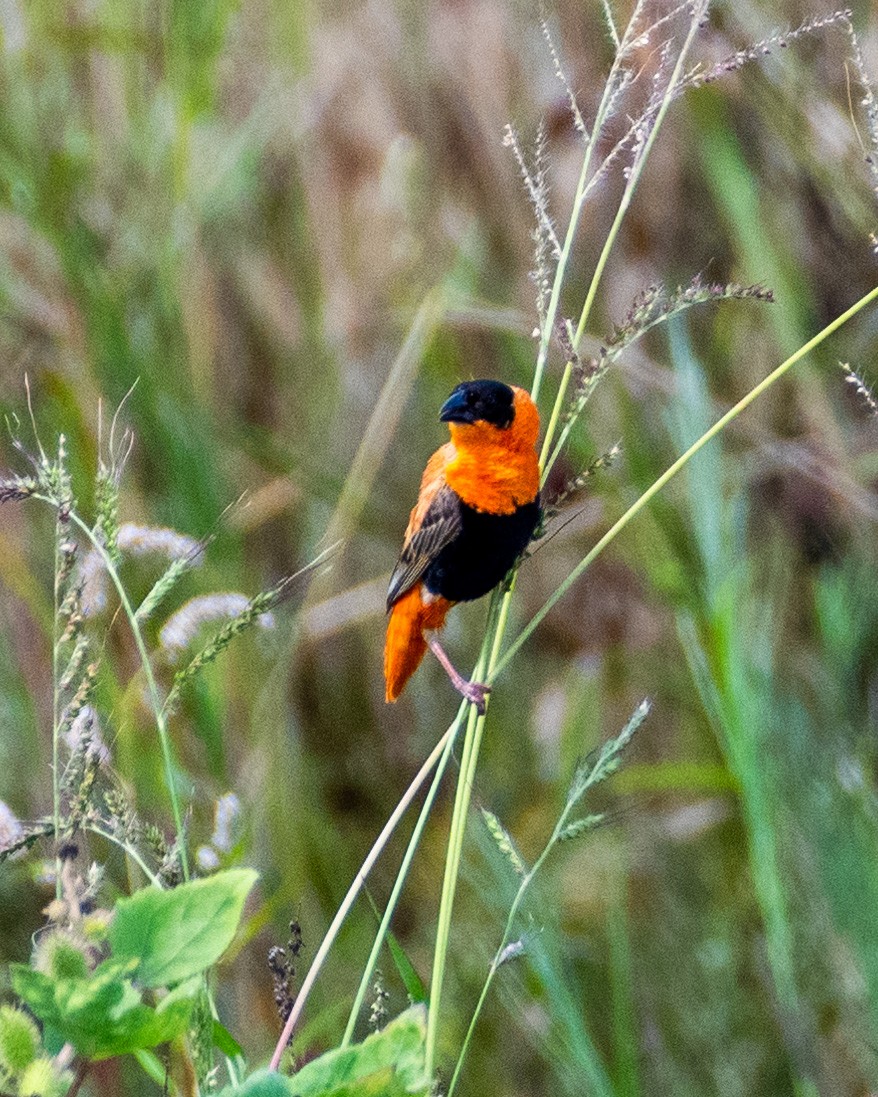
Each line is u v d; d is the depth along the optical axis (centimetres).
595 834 1068
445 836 1165
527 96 1216
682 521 963
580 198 608
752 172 1176
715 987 915
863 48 1027
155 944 324
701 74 595
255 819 903
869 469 1122
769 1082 877
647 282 1204
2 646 994
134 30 1030
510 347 1212
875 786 870
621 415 1052
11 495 478
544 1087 922
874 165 638
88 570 494
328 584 1165
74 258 966
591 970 948
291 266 1226
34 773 969
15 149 976
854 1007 817
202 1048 466
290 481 1170
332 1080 346
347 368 1259
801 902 835
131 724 716
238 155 1127
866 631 979
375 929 1055
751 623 872
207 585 938
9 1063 305
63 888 404
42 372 980
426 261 1242
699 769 985
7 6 1001
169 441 965
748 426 1116
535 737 1218
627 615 1253
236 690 974
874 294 577
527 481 756
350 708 1223
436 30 1238
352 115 1259
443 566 780
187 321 1099
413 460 1245
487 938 973
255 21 1254
